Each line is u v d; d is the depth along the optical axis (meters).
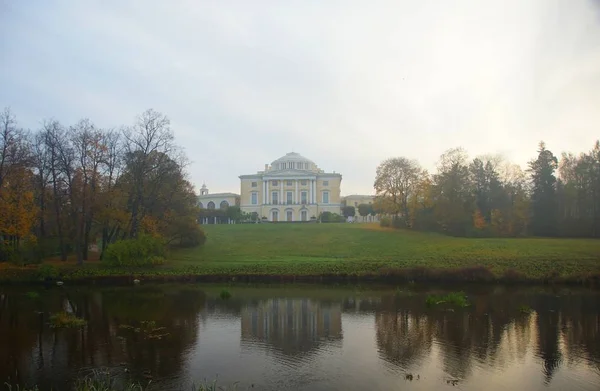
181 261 57.22
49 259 54.84
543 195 79.00
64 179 51.44
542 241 66.56
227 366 20.94
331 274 48.06
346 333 26.64
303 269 49.81
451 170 82.44
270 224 106.06
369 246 69.88
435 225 83.38
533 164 81.81
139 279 47.50
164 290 42.56
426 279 46.75
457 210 78.75
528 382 19.12
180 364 21.25
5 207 47.47
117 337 25.84
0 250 50.12
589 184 78.00
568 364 21.30
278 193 153.25
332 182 153.62
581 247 59.03
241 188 158.00
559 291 40.91
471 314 31.50
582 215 78.50
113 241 57.50
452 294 36.56
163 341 25.08
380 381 19.09
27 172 51.09
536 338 25.47
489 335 26.09
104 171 53.69
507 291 41.03
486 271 46.19
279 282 46.94
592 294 39.28
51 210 53.91
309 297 38.47
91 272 48.34
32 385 18.86
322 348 23.69
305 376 19.66
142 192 55.34
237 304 35.41
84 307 34.34
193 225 67.56
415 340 25.14
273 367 20.80
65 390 18.34
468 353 22.84
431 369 20.58
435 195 84.44
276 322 29.44
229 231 90.12
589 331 26.88
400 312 32.25
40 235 55.88
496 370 20.50
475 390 18.27
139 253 50.44
